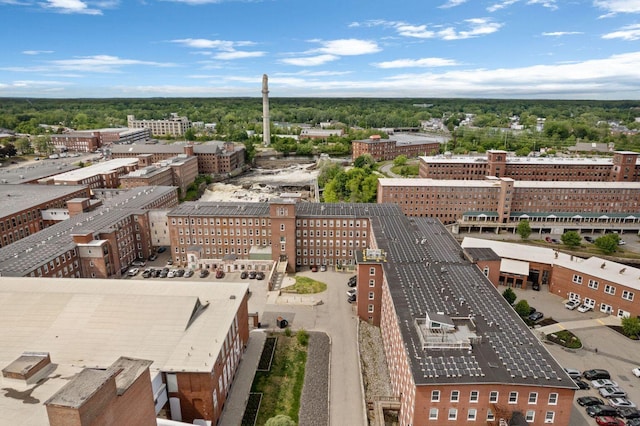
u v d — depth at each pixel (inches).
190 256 4822.8
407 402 2222.0
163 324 2709.2
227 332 2709.2
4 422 1704.0
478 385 2011.6
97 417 1462.8
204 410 2418.8
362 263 3501.5
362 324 3604.8
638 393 2800.2
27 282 3184.1
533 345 2324.1
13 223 5241.1
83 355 2454.5
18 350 2487.7
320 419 2546.8
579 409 2657.5
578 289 4047.7
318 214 4960.6
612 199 6638.8
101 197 6909.5
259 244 5036.9
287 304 4003.4
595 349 3297.2
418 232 4338.1
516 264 4456.2
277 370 3014.3
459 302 2792.8
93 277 4330.7
